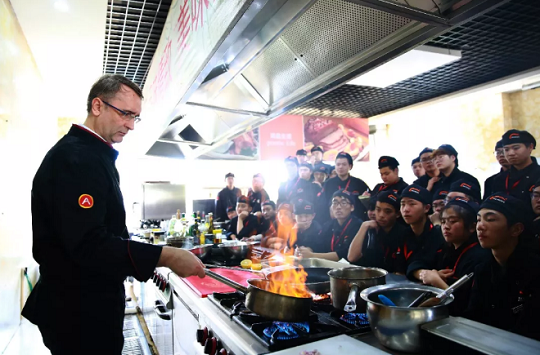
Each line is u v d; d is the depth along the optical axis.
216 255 2.54
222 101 2.13
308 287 1.43
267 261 2.27
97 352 1.21
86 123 1.34
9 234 2.44
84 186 1.13
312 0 1.05
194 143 3.38
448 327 0.91
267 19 1.18
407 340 0.92
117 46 3.27
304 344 0.98
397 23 1.14
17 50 2.73
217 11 1.21
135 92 1.35
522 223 1.34
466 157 5.00
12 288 2.52
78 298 1.19
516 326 1.32
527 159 1.63
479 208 1.47
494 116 4.66
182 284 1.75
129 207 6.09
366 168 6.02
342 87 3.51
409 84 3.48
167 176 6.12
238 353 1.04
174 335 1.89
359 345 0.95
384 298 1.03
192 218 4.12
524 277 1.32
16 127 2.68
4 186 2.29
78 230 1.09
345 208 2.34
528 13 2.16
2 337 2.20
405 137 5.88
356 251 2.19
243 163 6.08
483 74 3.25
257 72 1.80
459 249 1.58
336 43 1.35
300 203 2.67
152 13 2.66
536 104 4.38
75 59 3.51
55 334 1.19
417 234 1.82
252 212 4.19
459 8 0.98
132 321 3.57
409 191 1.82
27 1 2.49
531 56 2.84
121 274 1.14
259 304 1.09
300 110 4.59
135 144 4.40
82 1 2.51
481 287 1.46
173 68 2.00
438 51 2.52
